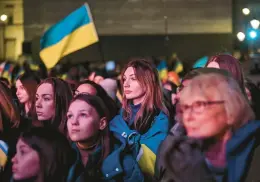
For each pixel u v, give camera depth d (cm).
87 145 444
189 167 370
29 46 3031
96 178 439
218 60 472
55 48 913
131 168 457
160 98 534
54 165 412
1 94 509
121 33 3164
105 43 3111
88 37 896
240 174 361
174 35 3142
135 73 538
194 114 362
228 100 358
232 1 3097
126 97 541
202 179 367
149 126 518
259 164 362
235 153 361
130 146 484
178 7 3155
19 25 3478
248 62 1628
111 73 1384
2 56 3444
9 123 505
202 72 366
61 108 506
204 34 3119
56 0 3102
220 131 361
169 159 376
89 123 441
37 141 411
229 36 3094
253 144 362
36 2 3094
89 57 2902
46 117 505
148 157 481
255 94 548
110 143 450
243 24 3059
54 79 507
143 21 3167
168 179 377
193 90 362
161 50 3139
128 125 524
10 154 439
